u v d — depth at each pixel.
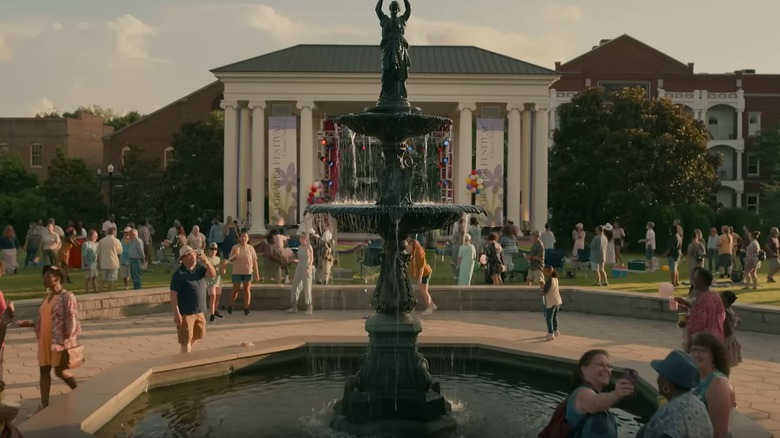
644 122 46.53
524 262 23.81
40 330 8.77
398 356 8.95
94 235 19.95
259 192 44.47
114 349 12.98
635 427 8.35
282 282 22.09
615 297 17.69
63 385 10.23
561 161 48.97
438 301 18.42
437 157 31.84
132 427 8.30
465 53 48.19
